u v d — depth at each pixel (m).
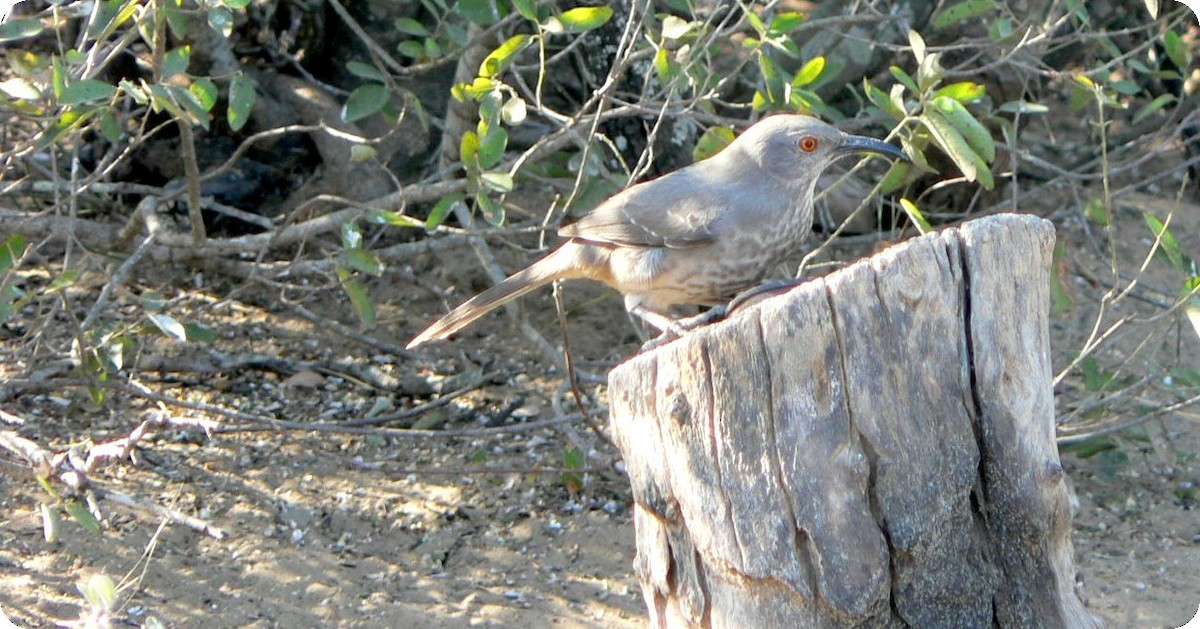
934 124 8.95
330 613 9.00
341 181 13.80
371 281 13.70
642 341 12.61
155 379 11.84
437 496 10.60
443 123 13.84
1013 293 6.48
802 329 6.25
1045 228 6.59
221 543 9.62
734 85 13.68
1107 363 12.98
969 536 6.55
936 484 6.37
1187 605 9.64
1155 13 10.61
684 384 6.45
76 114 9.29
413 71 11.96
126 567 9.19
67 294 12.63
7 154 10.62
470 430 10.85
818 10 14.02
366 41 11.84
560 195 12.35
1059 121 16.81
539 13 10.91
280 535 9.85
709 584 6.70
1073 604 6.78
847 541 6.30
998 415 6.46
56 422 10.90
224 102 13.62
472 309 9.67
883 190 10.77
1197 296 9.46
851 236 14.30
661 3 13.35
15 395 11.13
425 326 13.11
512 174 10.50
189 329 11.30
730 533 6.42
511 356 12.85
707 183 8.81
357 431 10.48
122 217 13.39
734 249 8.70
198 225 11.50
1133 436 11.47
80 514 8.50
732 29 10.74
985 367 6.44
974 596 6.56
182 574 9.21
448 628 8.94
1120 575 10.07
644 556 7.08
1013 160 11.71
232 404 11.63
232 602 9.00
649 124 12.94
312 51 14.38
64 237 12.20
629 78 12.81
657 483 6.71
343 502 10.34
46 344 11.23
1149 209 15.77
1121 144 16.16
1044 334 6.67
